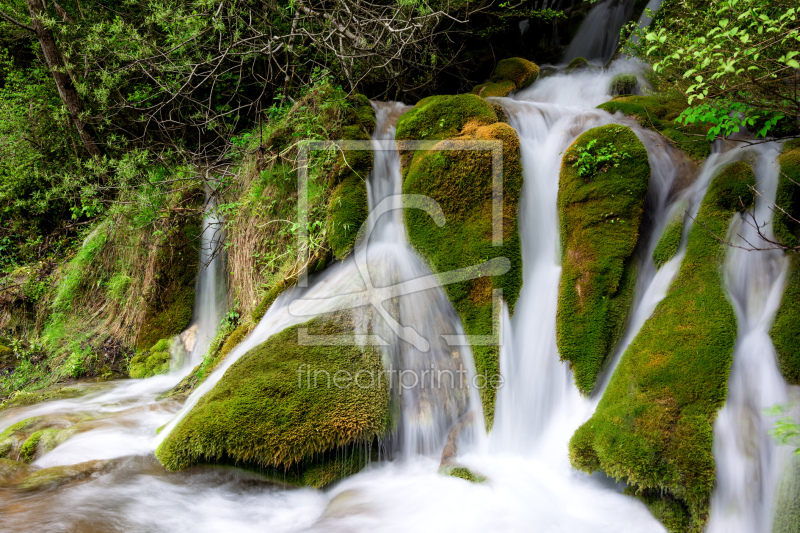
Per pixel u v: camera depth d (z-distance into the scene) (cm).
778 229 371
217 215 591
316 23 700
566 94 752
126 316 633
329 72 624
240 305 541
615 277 387
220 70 748
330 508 333
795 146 418
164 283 620
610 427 320
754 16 336
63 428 414
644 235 424
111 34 703
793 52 315
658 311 368
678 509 302
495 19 881
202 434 344
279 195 535
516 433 388
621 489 327
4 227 789
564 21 972
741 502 292
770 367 324
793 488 282
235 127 746
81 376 582
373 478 363
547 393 389
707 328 340
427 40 753
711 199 400
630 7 873
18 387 577
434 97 511
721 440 302
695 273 372
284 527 320
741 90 399
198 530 312
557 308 395
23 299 706
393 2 721
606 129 432
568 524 308
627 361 351
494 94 753
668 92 590
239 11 654
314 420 349
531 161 481
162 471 348
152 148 738
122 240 658
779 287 352
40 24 689
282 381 368
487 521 310
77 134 772
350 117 526
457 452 376
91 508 311
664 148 471
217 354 519
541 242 441
